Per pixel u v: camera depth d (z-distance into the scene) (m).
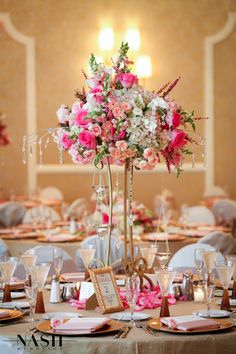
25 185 11.70
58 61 11.65
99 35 11.69
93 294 3.84
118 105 3.83
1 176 11.66
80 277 4.62
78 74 11.70
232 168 12.02
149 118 3.87
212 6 11.86
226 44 11.91
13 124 11.64
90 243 5.89
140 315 3.61
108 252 4.06
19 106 11.64
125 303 3.91
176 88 11.84
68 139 3.98
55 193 11.58
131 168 4.03
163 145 3.93
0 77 11.60
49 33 11.65
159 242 6.60
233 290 4.06
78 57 11.68
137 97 3.87
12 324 3.48
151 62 11.77
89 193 11.80
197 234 7.21
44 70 11.65
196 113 11.91
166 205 9.28
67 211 8.56
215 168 11.98
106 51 11.66
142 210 7.13
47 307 3.93
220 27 11.90
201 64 11.88
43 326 3.35
